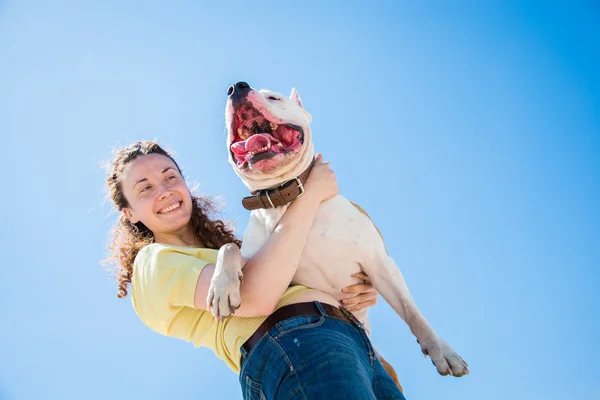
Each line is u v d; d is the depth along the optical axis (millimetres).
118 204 3582
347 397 2256
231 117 3320
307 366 2355
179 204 3480
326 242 3152
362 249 3188
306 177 3184
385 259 3242
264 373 2482
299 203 3010
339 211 3211
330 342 2432
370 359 2652
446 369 2947
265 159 3104
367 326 3398
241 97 3262
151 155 3578
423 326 3096
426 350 3049
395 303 3199
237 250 2773
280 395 2373
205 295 2723
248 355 2576
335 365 2348
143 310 3004
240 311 2637
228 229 3969
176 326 2924
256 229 3273
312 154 3279
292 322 2553
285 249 2760
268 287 2641
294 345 2441
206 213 3867
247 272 2711
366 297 3275
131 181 3490
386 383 2617
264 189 3205
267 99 3344
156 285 2861
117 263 3656
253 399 2521
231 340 2699
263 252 2758
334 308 2695
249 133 3346
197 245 3660
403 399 2588
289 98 3543
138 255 3107
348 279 3240
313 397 2273
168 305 2838
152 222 3455
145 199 3434
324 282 3219
